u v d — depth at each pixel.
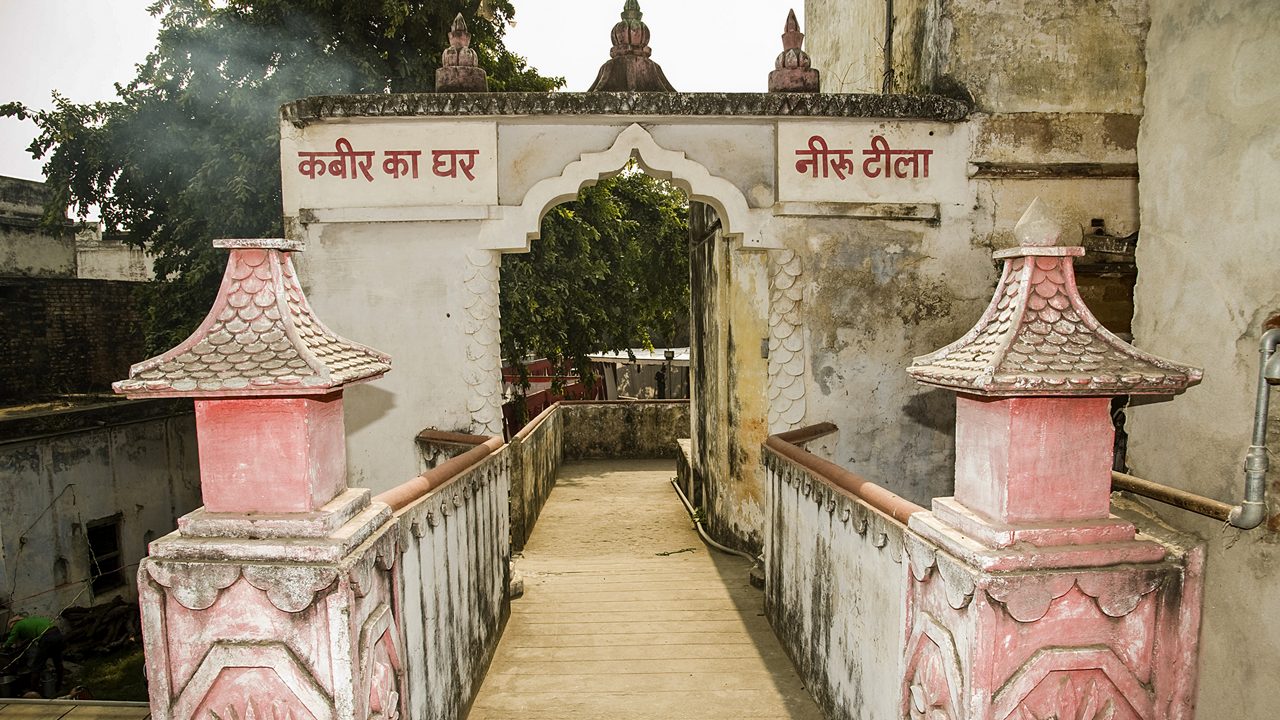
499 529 4.76
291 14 7.84
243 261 2.39
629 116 4.94
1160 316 3.34
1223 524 2.88
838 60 7.95
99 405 10.70
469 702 3.81
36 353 12.70
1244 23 2.89
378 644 2.45
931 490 5.18
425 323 5.02
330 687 2.21
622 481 10.33
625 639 4.70
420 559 2.98
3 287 12.21
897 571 2.76
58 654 8.30
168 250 8.39
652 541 7.29
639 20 5.12
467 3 8.27
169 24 7.99
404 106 4.84
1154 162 3.40
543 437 9.05
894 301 5.12
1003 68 5.05
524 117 4.92
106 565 10.46
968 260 5.11
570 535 7.54
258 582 2.20
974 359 2.26
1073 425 2.21
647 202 11.74
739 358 6.64
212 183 7.45
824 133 5.02
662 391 16.94
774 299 5.12
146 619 2.25
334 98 4.83
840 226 5.09
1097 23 5.06
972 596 2.15
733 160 5.05
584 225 9.44
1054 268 2.30
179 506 11.53
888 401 5.14
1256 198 2.82
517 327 8.55
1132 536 2.23
